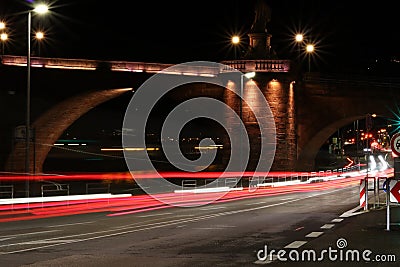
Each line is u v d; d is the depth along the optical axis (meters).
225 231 16.55
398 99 65.81
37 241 14.70
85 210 25.83
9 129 58.25
